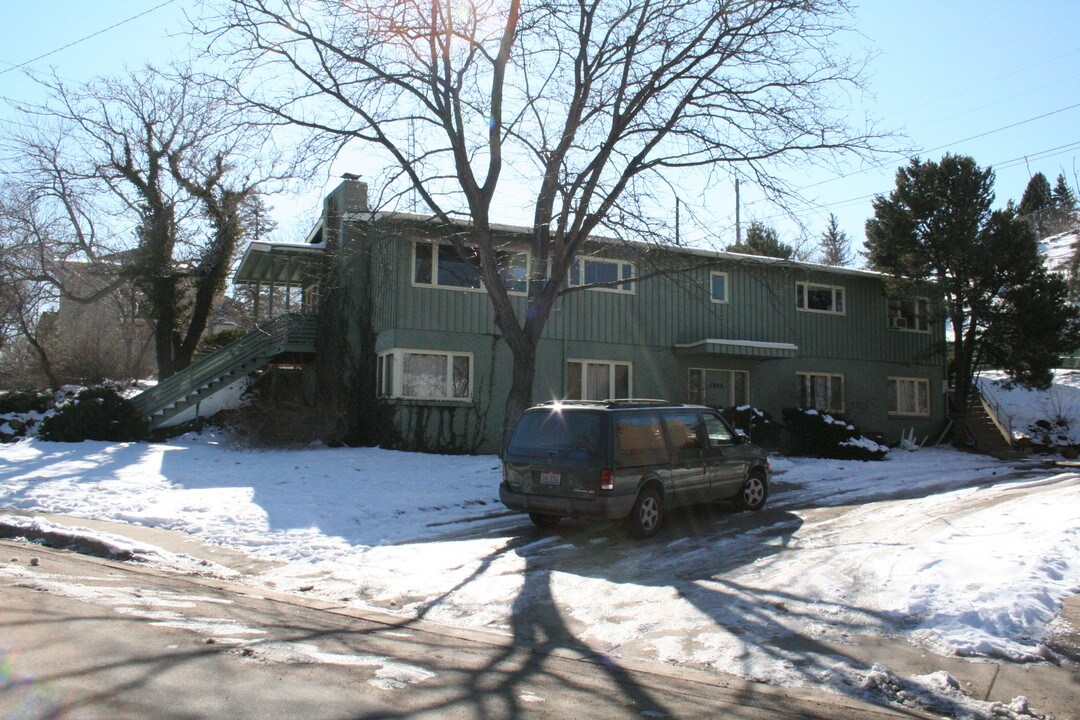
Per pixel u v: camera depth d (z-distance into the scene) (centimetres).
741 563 918
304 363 2528
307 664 543
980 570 799
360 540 1053
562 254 1508
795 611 725
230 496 1288
